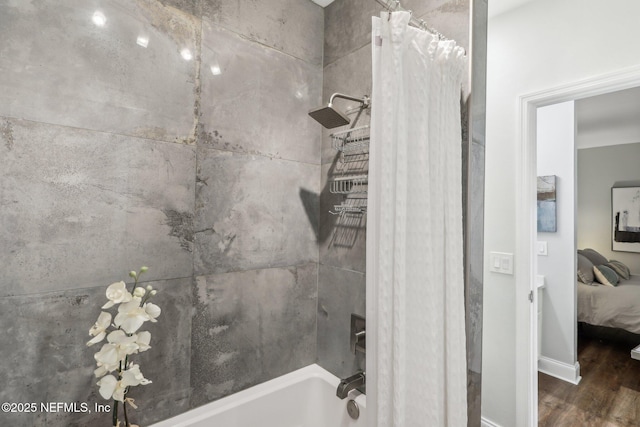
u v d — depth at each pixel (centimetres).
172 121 126
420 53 95
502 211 138
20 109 97
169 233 126
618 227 438
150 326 122
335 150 168
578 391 222
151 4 121
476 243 119
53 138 102
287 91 163
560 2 132
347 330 160
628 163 431
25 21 98
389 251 92
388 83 92
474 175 117
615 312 308
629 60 120
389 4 95
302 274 170
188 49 131
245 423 141
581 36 129
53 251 103
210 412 133
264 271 155
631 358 284
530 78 136
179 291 129
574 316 227
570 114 220
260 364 155
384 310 92
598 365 270
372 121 94
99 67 110
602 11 126
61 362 104
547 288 235
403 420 90
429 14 127
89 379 109
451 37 120
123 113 115
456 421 100
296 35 167
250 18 150
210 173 137
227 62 142
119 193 115
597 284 340
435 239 100
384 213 91
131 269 117
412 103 96
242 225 147
